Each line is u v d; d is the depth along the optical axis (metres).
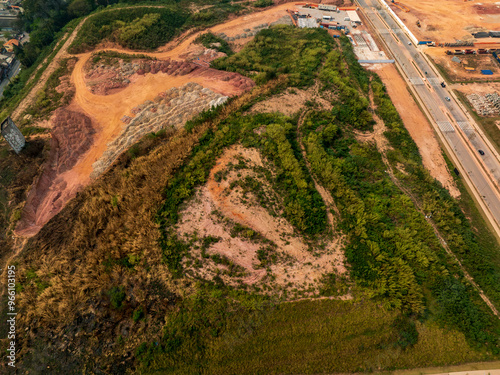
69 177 55.41
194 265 40.50
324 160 54.22
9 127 50.16
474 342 38.84
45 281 40.97
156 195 46.50
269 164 51.56
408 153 62.44
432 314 40.62
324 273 41.19
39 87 71.25
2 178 50.59
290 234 44.16
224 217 44.78
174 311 37.56
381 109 70.75
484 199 57.09
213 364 35.09
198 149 54.16
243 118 60.09
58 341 36.78
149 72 75.94
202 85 73.38
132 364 35.25
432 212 52.41
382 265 41.69
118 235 43.19
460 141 66.94
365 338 37.34
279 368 35.41
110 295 38.72
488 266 46.28
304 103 66.94
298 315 37.84
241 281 39.72
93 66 76.25
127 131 61.66
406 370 36.94
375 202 50.69
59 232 46.09
